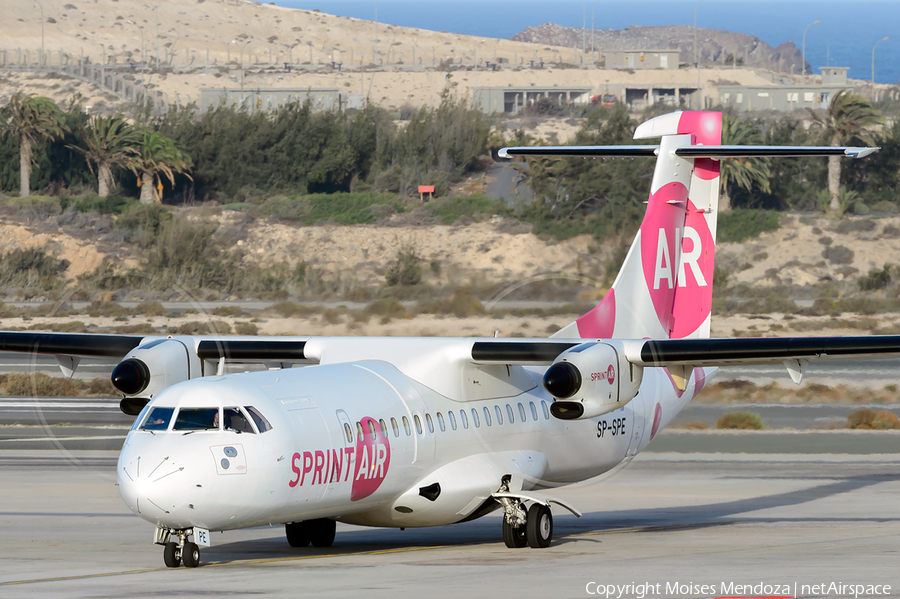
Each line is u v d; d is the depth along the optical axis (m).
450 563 44.38
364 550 50.31
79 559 47.28
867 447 93.94
